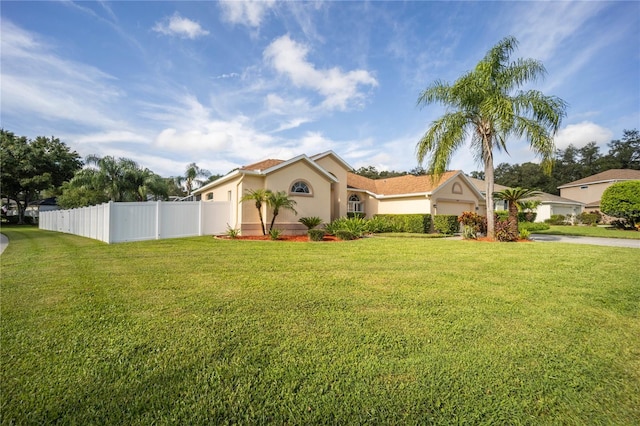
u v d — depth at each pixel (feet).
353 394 7.36
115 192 96.17
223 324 11.53
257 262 24.76
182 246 35.27
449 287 17.04
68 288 16.65
